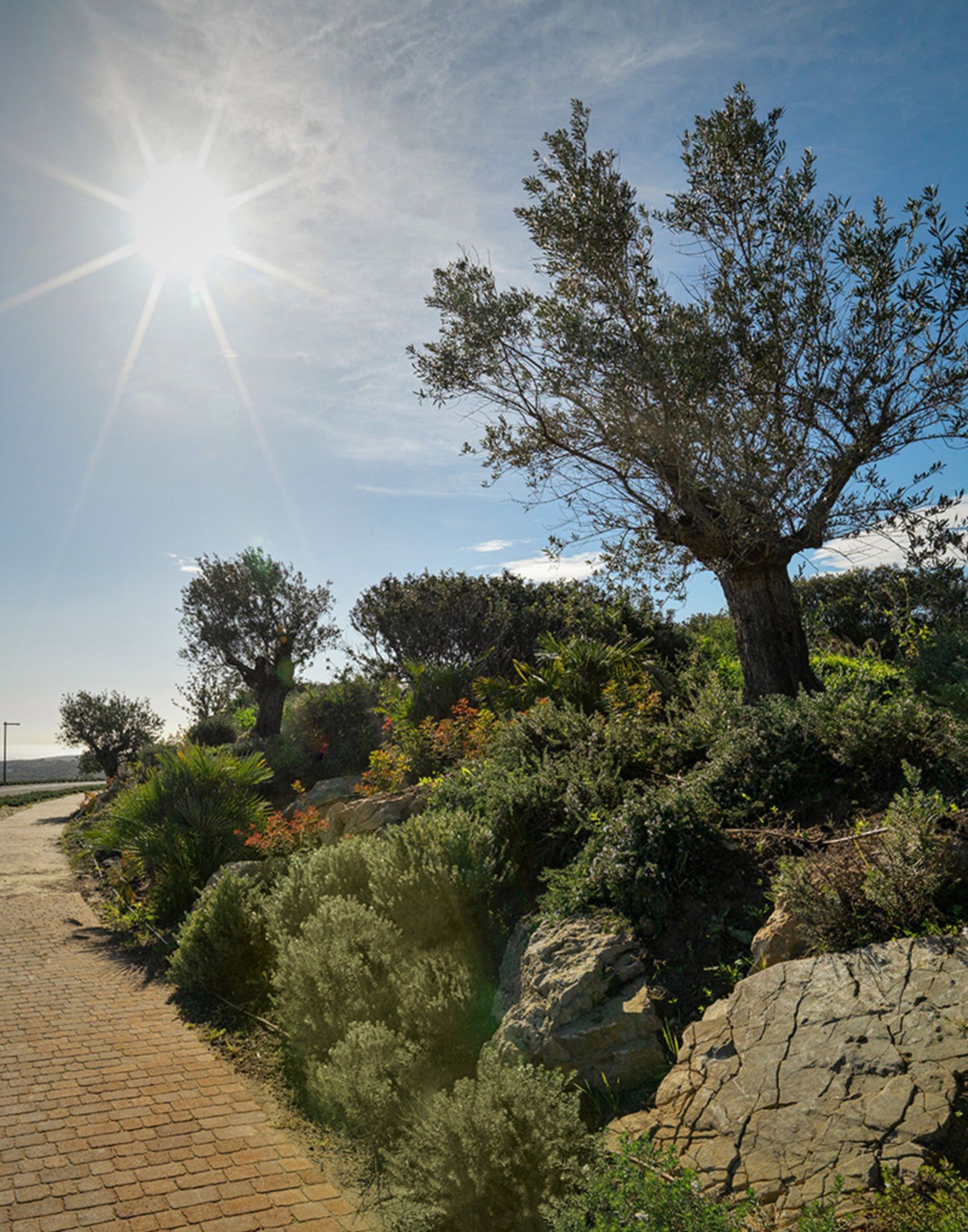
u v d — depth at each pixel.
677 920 4.98
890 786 5.49
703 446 8.19
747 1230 2.78
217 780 11.38
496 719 11.47
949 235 7.51
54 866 15.08
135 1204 3.75
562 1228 2.86
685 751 7.54
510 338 9.43
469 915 5.93
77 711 36.25
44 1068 5.43
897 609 8.73
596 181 9.23
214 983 7.07
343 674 19.45
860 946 4.09
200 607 24.31
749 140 8.85
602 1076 4.13
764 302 8.14
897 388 8.00
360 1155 4.29
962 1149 2.85
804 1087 3.35
